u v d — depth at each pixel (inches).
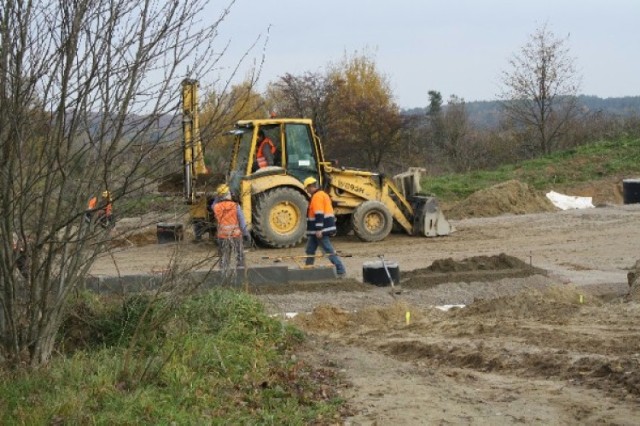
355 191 776.9
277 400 269.1
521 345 354.6
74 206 247.0
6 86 232.2
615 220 868.0
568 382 293.9
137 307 319.9
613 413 252.1
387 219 781.9
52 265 259.6
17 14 230.8
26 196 242.8
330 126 1581.0
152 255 693.9
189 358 290.7
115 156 244.4
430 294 534.3
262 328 356.2
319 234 566.9
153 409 238.4
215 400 260.2
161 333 309.4
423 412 261.9
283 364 319.0
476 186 1231.5
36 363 262.2
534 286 554.9
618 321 393.7
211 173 602.2
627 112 1596.9
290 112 1515.7
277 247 724.0
